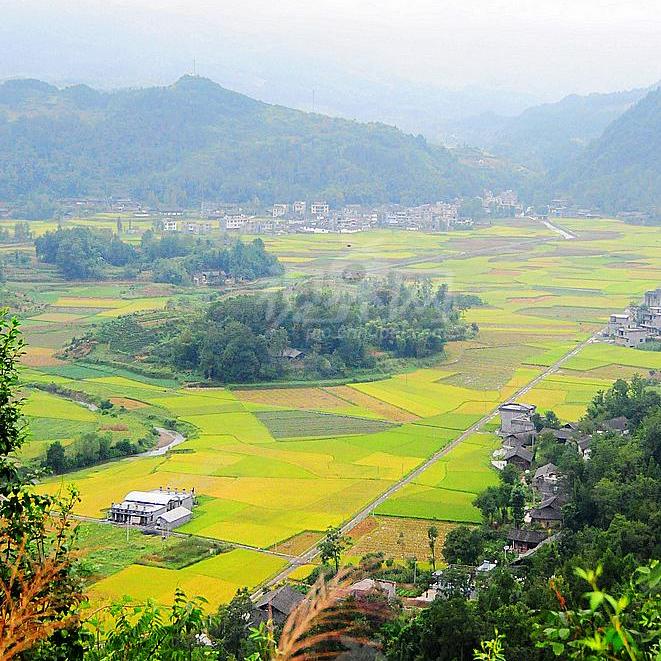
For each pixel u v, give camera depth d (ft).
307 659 57.06
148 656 80.94
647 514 231.09
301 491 325.83
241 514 300.40
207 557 260.42
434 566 248.93
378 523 291.58
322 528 287.28
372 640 151.53
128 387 490.49
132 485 331.16
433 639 160.97
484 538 262.67
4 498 84.89
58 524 83.46
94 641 80.79
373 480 339.36
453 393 487.61
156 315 613.52
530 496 299.38
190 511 297.94
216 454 375.25
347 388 500.33
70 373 515.09
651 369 537.24
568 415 432.25
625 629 53.67
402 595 222.28
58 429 399.44
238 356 504.02
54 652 72.49
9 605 62.18
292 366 521.65
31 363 532.32
